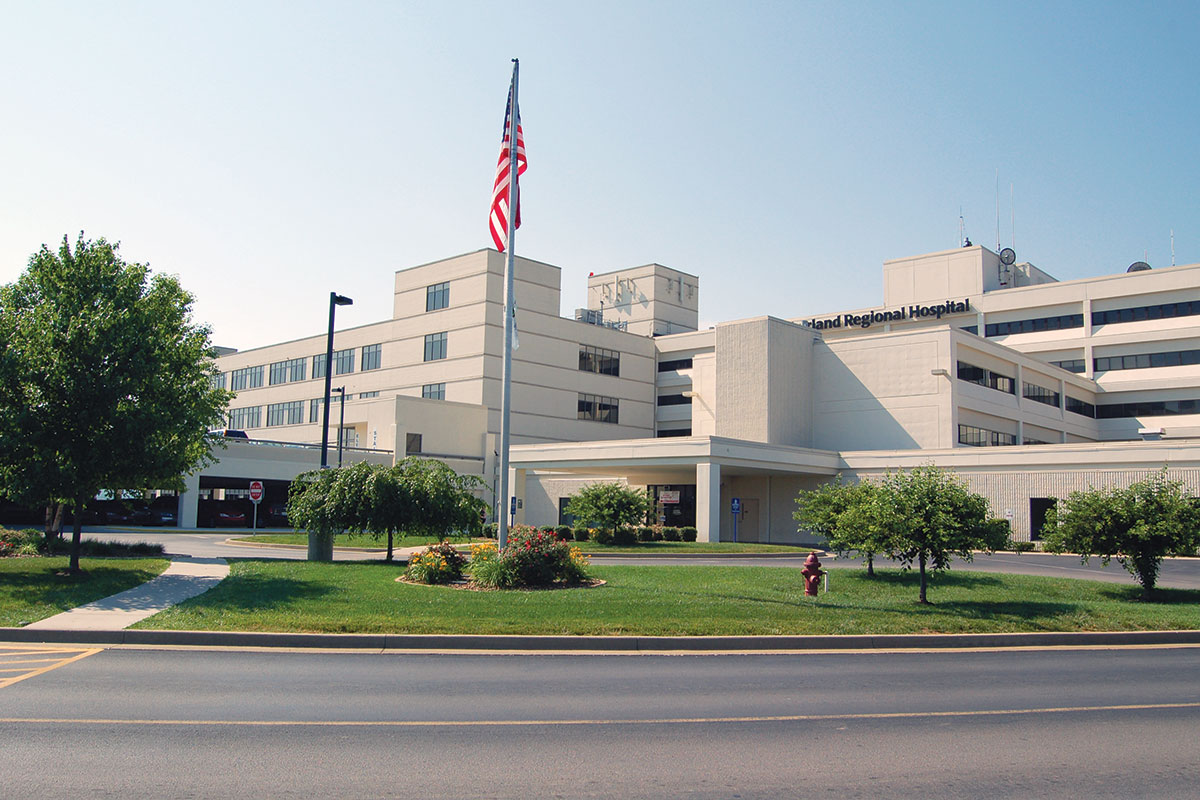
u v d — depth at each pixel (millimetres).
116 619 13398
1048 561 30922
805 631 13867
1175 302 59938
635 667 11352
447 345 64438
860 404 50500
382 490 22547
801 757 7141
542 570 17891
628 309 88000
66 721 7910
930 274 68938
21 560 20844
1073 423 59500
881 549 17688
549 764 6820
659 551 34344
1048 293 64062
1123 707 9266
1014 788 6410
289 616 13672
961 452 41656
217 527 50656
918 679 10836
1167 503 18734
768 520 48000
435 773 6531
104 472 18922
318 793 6039
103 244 20594
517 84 20125
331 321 30109
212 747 7133
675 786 6328
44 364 18594
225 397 27781
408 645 12508
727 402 50938
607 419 71125
